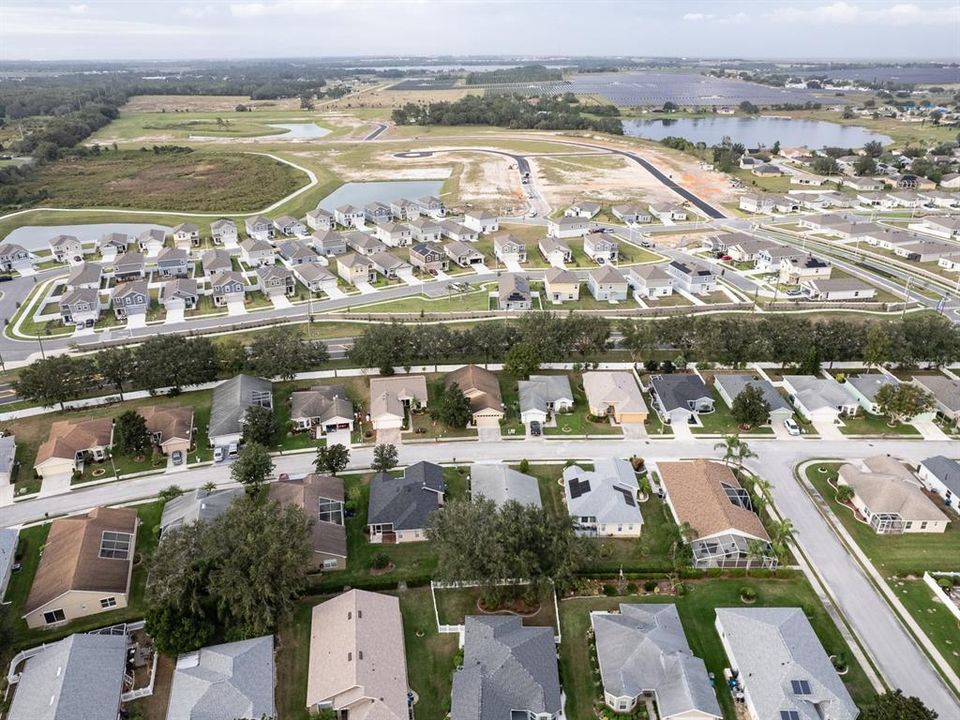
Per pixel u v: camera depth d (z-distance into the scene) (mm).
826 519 73250
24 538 71250
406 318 126312
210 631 55750
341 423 89812
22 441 87750
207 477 81062
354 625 56125
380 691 51281
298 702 52281
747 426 90812
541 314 113000
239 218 198625
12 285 147625
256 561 56875
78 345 116875
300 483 74812
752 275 150500
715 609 60531
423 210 197250
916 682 54000
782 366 106812
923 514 70375
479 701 49531
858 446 86688
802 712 49000
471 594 63406
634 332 107625
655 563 66938
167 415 89188
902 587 63969
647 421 92250
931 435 89000
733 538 66750
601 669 53625
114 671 53344
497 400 93188
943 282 146375
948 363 103625
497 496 72562
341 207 192625
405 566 66875
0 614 56000
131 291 130125
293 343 102312
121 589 62219
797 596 62719
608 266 141750
